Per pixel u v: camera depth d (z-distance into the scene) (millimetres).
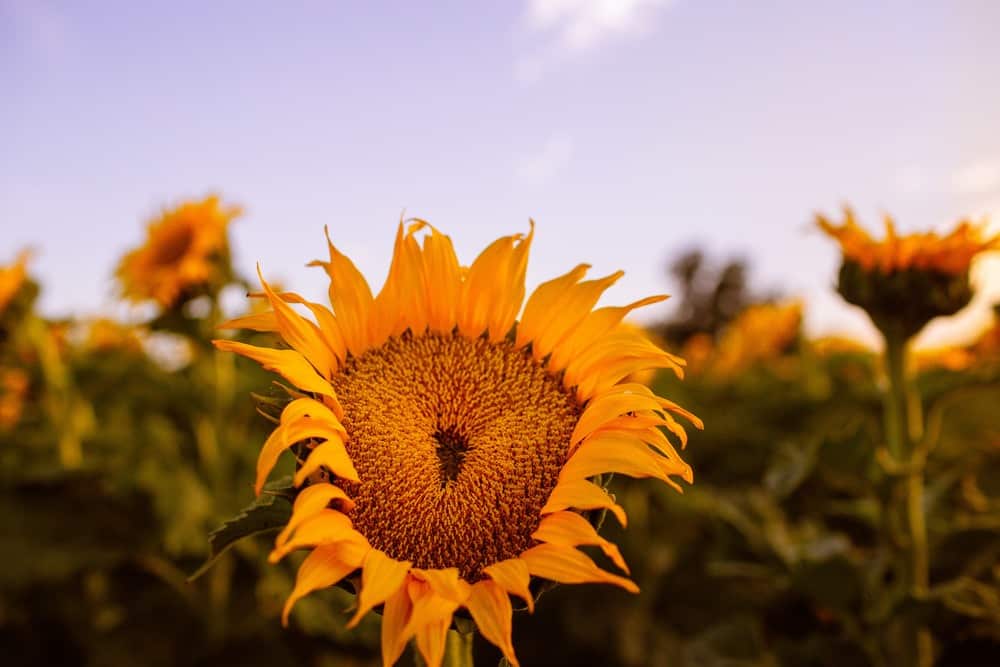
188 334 1206
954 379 775
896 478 769
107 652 1101
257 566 1139
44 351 1309
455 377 593
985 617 714
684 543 1387
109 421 1560
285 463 957
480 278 617
